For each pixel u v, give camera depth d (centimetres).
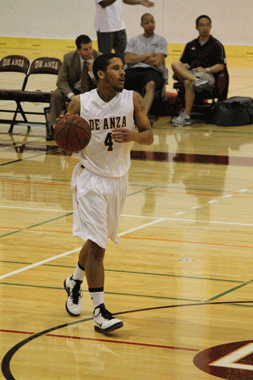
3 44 3584
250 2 3225
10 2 3519
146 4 1686
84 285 685
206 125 1711
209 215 947
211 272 714
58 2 3456
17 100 1584
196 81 1630
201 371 480
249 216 941
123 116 575
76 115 566
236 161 1309
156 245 812
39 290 662
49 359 504
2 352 516
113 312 602
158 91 1688
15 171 1230
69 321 588
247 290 659
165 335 551
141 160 1320
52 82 2464
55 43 3503
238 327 566
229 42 3297
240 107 1703
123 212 962
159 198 1042
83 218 570
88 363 497
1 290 659
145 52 1667
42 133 1645
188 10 3281
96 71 570
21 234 856
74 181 591
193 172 1219
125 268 726
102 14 1686
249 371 479
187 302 626
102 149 573
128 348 526
